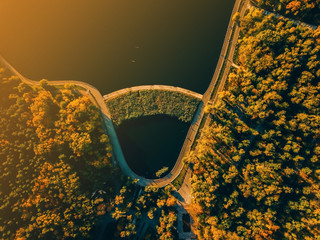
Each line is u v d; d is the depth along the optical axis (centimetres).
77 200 10469
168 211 11119
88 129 10719
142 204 11069
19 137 10850
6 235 9981
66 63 12406
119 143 11831
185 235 11069
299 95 9594
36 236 10088
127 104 11812
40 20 12556
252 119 10600
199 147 10831
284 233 9569
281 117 9838
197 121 11525
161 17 12412
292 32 9888
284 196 10144
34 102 11088
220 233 9556
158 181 11550
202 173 10762
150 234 10969
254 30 10575
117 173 11438
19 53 12488
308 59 9662
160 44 12294
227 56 11556
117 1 12556
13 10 12462
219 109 10600
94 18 12562
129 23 12488
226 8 11831
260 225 9594
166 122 11806
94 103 11950
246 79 10331
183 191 11419
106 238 11250
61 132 10900
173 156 11656
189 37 12150
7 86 11638
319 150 9612
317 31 9569
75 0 12606
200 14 12156
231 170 10262
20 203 10331
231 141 10425
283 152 10044
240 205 10125
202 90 11656
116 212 10694
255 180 9944
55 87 12125
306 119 9519
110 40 12469
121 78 12194
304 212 9700
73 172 10675
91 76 12262
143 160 11762
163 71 12069
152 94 11800
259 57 10206
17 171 10562
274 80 9988
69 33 12544
